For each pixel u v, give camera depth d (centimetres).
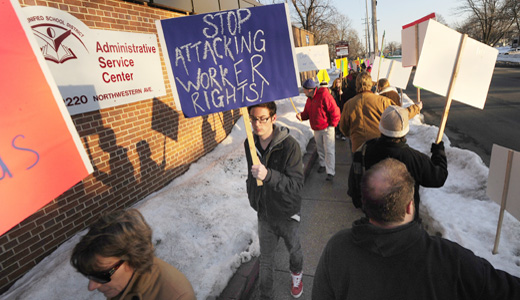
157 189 455
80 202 335
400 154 210
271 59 201
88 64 340
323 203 433
